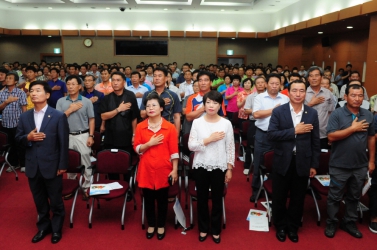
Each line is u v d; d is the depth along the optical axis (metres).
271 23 14.45
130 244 3.09
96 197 3.32
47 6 12.89
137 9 13.63
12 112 4.98
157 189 3.04
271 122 3.14
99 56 14.55
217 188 3.02
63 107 3.99
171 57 14.73
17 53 15.13
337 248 3.03
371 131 3.17
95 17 14.27
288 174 3.09
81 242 3.12
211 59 14.83
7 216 3.64
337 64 12.41
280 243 3.12
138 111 4.14
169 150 3.10
